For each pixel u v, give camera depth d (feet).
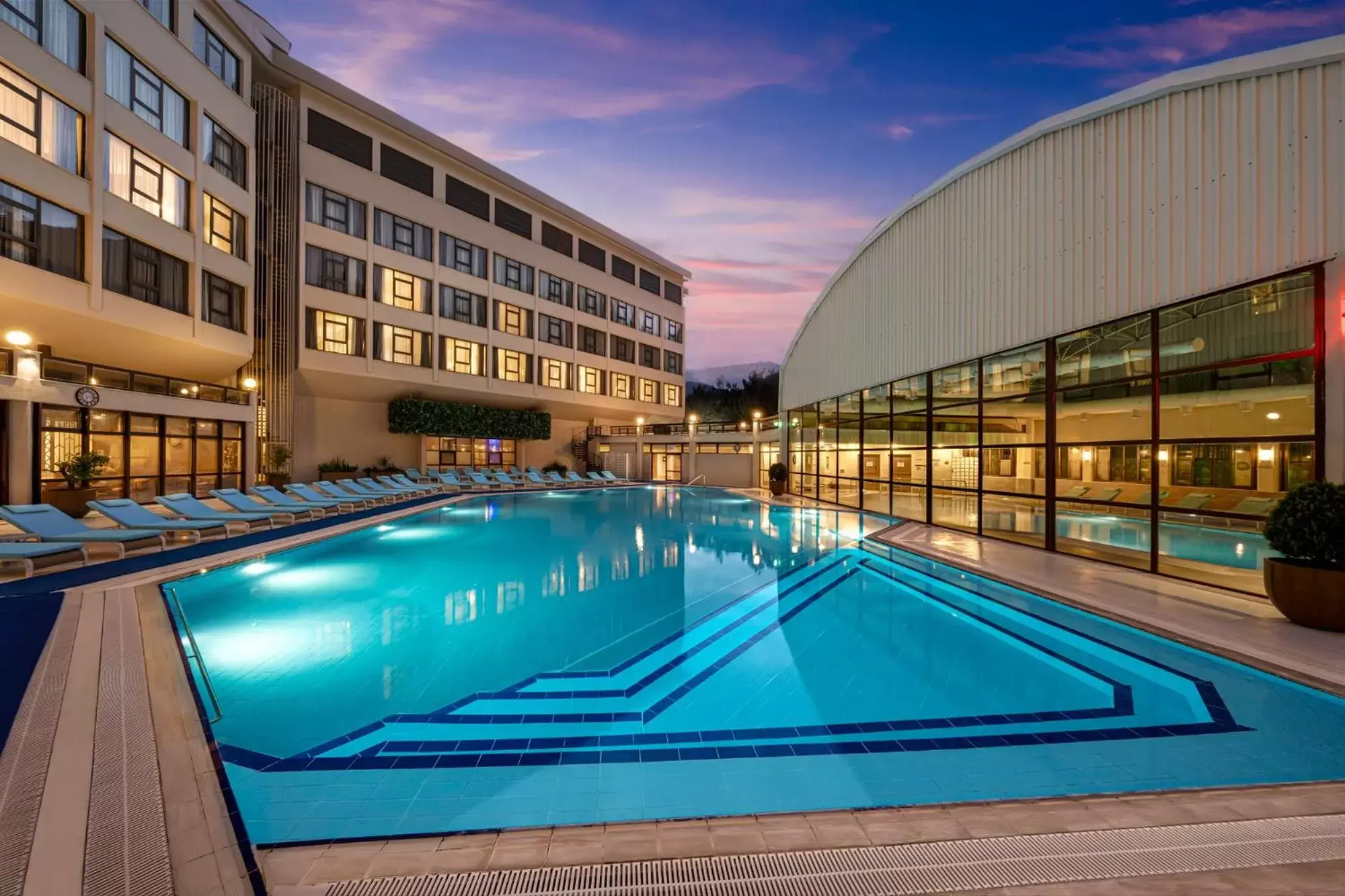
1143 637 19.70
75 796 9.14
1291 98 22.17
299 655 18.63
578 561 34.86
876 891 6.93
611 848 8.05
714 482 104.37
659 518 55.62
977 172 39.60
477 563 34.06
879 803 10.65
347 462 83.35
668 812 10.31
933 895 6.82
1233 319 24.27
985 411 39.70
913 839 8.20
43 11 40.96
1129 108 28.40
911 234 48.21
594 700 15.35
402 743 12.87
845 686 16.44
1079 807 9.14
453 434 93.71
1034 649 19.43
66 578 24.95
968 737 13.21
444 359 92.84
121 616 19.43
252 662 17.89
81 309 43.32
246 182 62.59
